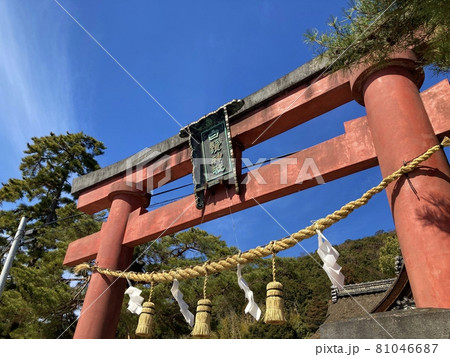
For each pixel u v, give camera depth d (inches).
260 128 302.4
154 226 320.5
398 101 215.9
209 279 614.9
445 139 186.2
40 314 565.3
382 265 1188.5
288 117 291.4
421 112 213.3
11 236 835.4
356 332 105.9
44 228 810.8
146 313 238.7
